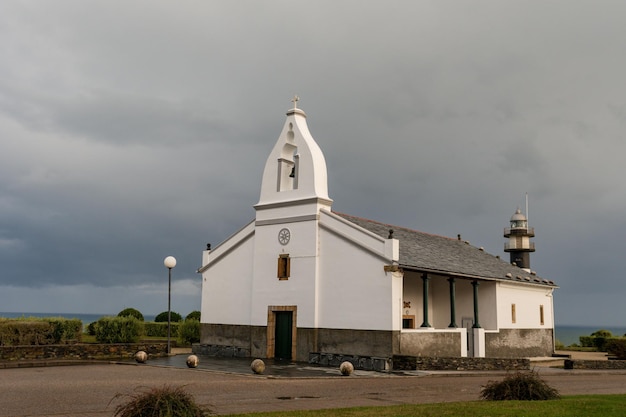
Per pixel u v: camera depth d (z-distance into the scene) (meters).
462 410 12.80
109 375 19.69
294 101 30.33
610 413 12.51
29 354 24.31
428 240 35.78
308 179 28.67
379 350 25.14
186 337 36.41
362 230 26.41
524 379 15.52
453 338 27.88
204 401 14.39
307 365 25.55
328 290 27.23
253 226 30.77
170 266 29.11
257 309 29.62
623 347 36.66
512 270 37.78
